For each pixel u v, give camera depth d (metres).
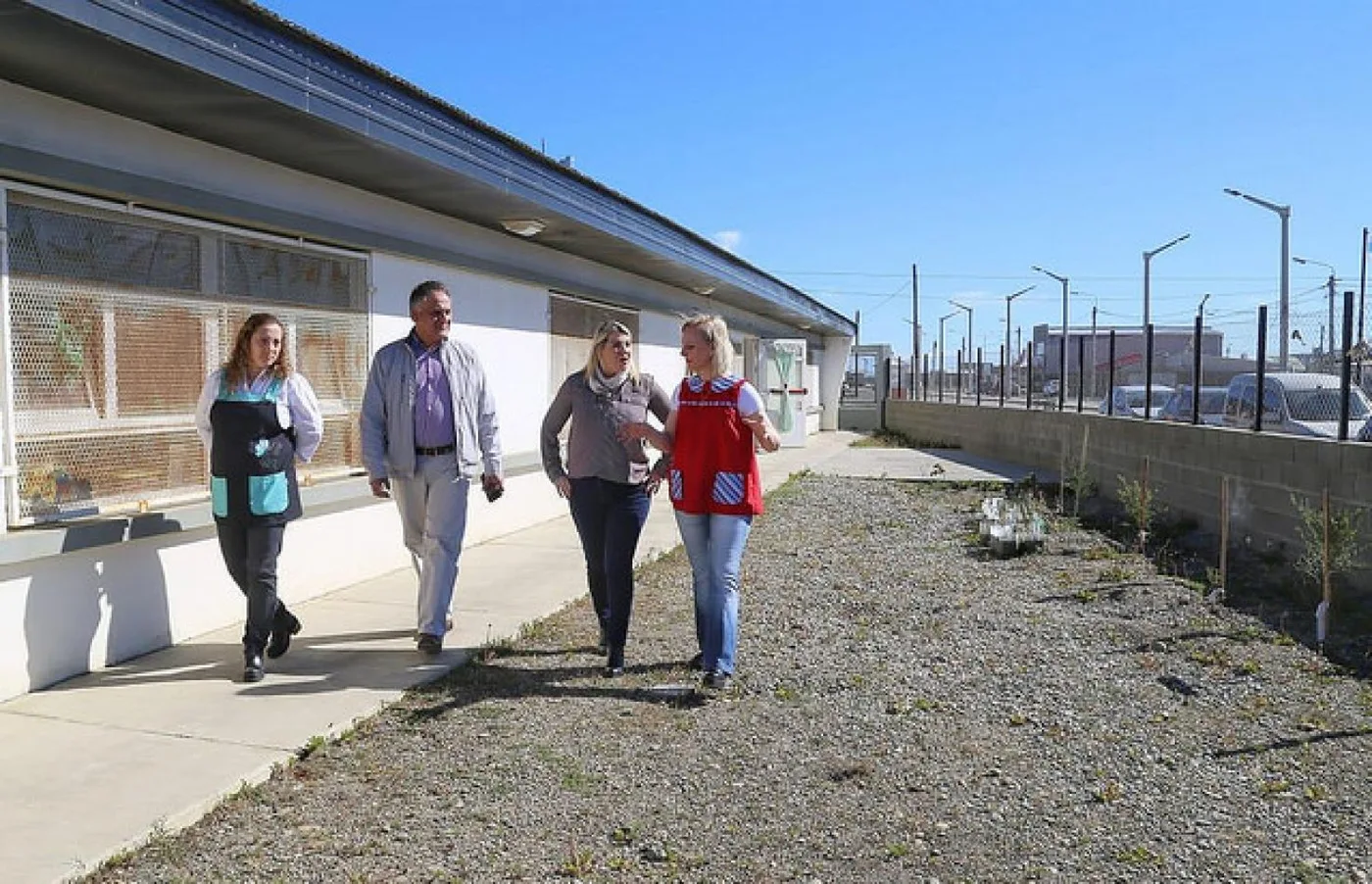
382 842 3.78
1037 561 9.15
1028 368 19.44
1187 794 4.24
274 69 5.60
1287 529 8.84
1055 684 5.68
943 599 7.69
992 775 4.45
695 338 5.48
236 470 5.45
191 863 3.59
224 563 6.23
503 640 6.38
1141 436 12.47
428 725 4.96
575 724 5.00
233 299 6.77
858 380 36.50
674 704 5.32
